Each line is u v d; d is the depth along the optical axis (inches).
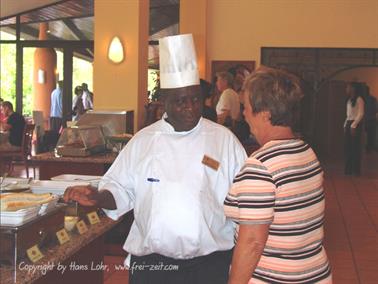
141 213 83.4
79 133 178.7
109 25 220.2
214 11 384.8
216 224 81.8
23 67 409.4
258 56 384.5
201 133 83.2
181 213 79.3
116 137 188.4
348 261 178.9
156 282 83.7
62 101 406.6
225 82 221.1
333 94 426.3
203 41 368.2
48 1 391.9
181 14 369.1
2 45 411.5
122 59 219.5
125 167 85.3
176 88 80.7
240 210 64.4
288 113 66.5
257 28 383.6
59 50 406.3
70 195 79.4
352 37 377.1
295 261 65.5
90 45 403.2
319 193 68.0
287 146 65.9
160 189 80.6
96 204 80.0
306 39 380.8
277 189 64.2
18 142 328.2
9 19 406.6
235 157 84.0
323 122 425.4
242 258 64.1
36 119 385.1
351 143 375.9
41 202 71.8
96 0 220.2
